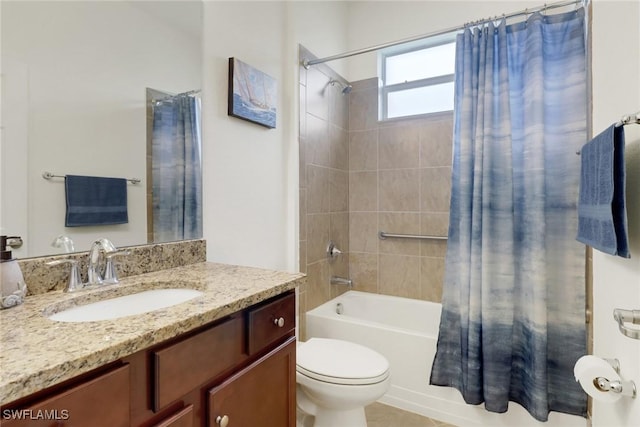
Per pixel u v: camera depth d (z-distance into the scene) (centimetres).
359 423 148
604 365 85
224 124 160
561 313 171
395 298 257
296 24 208
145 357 69
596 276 121
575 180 168
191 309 81
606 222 87
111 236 115
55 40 101
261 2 184
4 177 91
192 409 79
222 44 158
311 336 222
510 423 173
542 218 164
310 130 223
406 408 193
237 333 92
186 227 141
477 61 181
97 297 97
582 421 162
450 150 240
